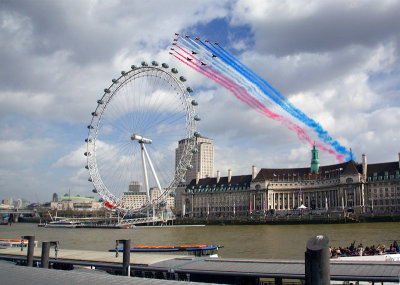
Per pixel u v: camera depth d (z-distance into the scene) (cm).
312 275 2683
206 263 5666
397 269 4722
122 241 6194
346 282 5247
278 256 9031
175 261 5906
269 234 15200
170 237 14975
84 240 14538
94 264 6016
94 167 19475
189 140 18412
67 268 6300
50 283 3177
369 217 19862
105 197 19675
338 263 5128
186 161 18338
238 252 9838
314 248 2700
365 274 4584
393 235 12975
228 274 5078
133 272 5816
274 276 4862
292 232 15712
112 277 3384
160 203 19762
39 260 6406
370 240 11712
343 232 14588
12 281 3262
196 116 17100
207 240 13238
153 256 6397
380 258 6725
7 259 6956
